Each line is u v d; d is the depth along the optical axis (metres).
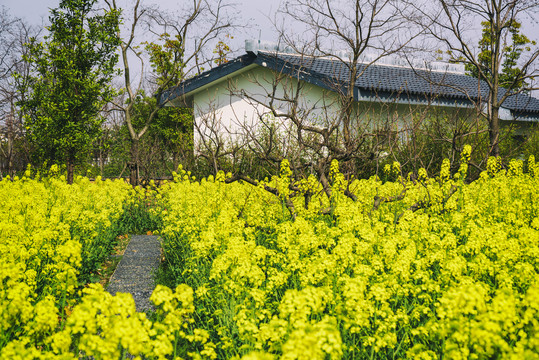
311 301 2.99
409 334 3.84
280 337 3.02
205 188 11.21
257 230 7.93
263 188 8.62
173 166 23.42
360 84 17.67
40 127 18.66
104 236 9.16
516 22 12.88
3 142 26.17
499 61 12.82
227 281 4.30
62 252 4.15
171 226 8.33
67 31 18.52
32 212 7.07
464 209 7.89
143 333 2.78
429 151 13.73
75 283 4.38
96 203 9.79
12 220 7.16
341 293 4.05
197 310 4.86
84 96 18.55
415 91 17.84
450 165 9.27
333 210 7.82
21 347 2.66
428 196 8.59
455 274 4.24
